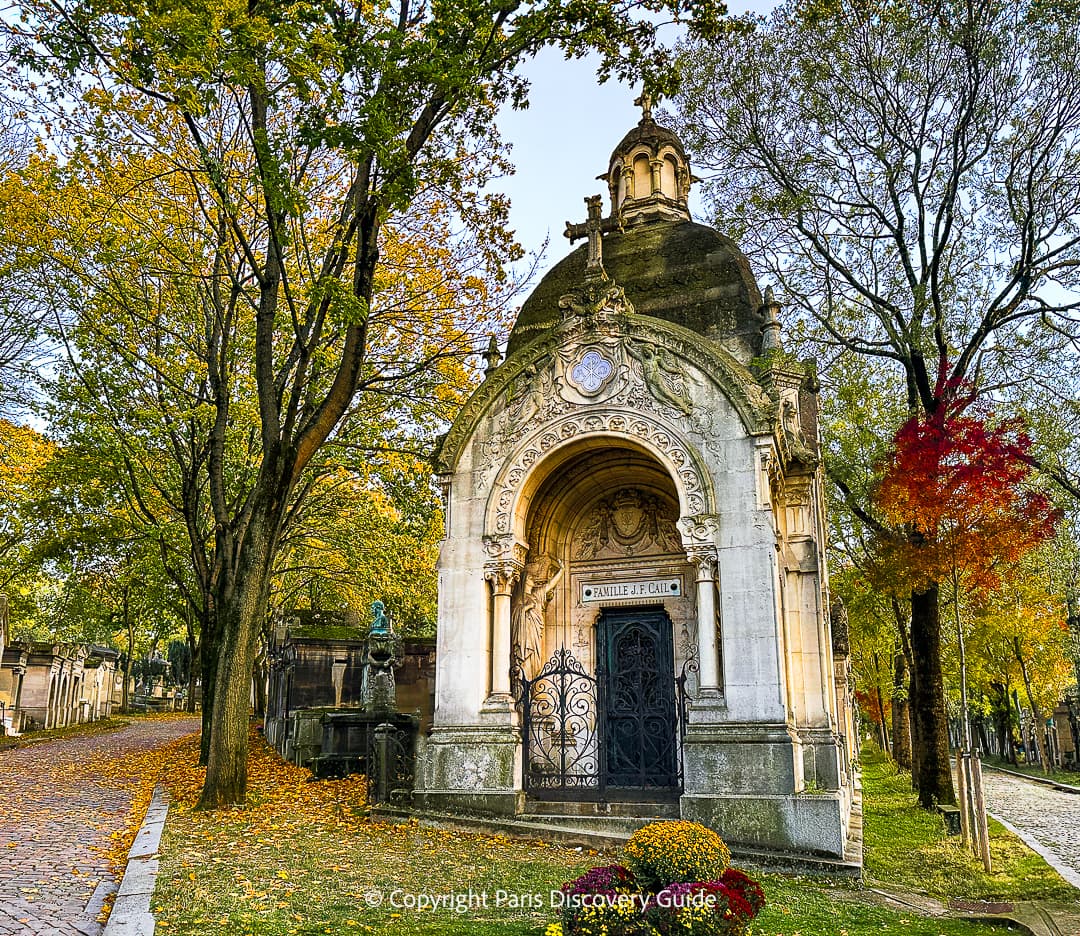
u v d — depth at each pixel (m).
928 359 20.69
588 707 17.39
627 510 18.59
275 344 23.58
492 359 18.17
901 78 18.69
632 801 14.64
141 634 75.19
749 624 14.32
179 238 20.19
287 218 19.28
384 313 20.75
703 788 13.86
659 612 18.16
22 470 25.69
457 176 16.94
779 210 19.84
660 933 7.23
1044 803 28.30
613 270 20.61
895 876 13.04
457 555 16.73
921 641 21.30
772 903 10.32
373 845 12.95
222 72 13.17
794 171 20.20
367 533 29.08
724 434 15.23
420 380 22.69
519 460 16.67
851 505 22.47
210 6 12.28
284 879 10.49
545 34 14.86
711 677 14.44
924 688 21.06
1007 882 12.92
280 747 31.03
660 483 17.98
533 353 16.94
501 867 11.56
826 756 15.98
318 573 33.09
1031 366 18.67
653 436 15.72
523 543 16.77
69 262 20.06
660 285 19.86
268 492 17.14
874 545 22.72
